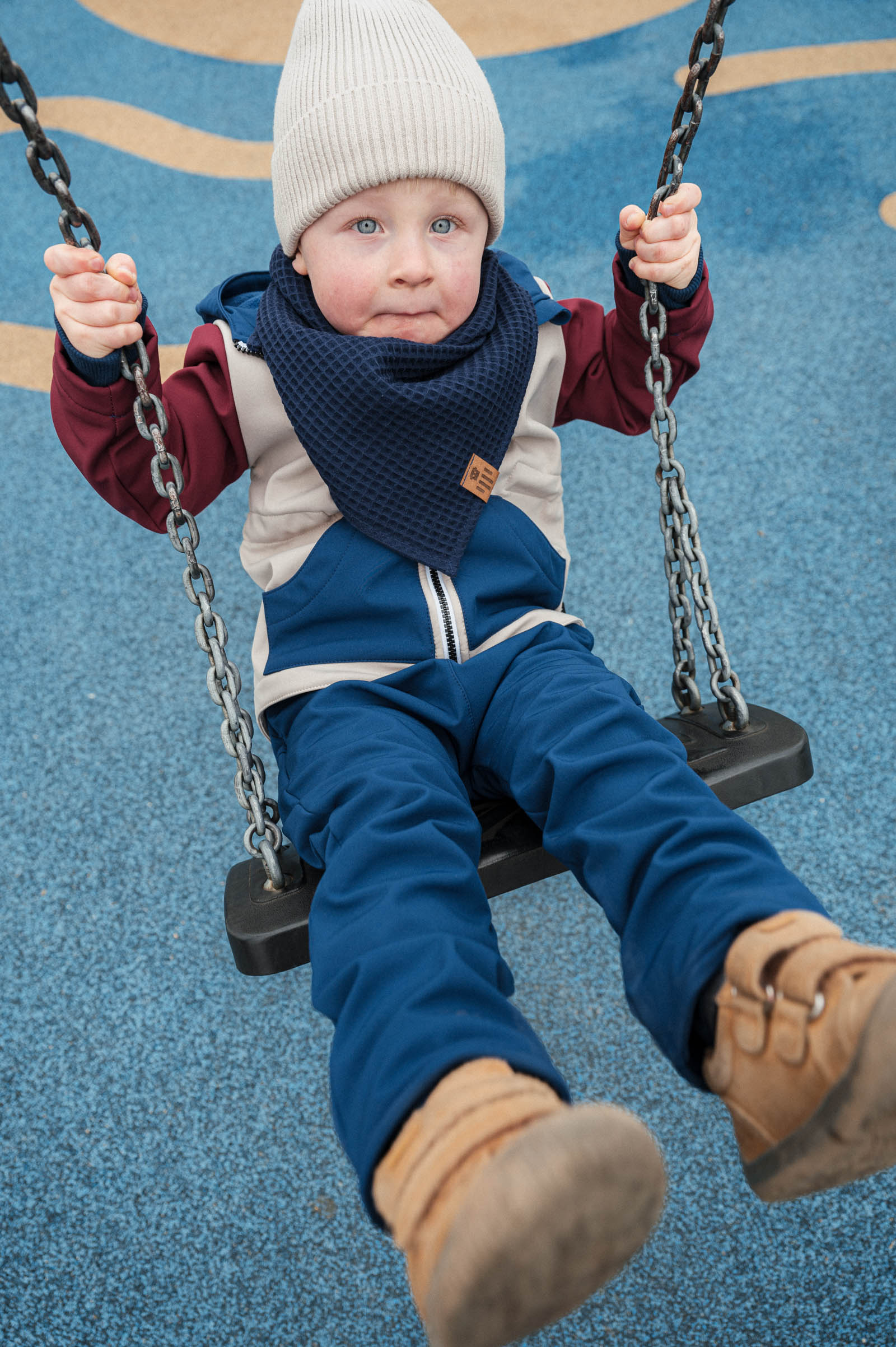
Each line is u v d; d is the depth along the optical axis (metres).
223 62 4.06
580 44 3.95
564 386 1.33
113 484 1.15
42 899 1.72
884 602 2.03
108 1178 1.42
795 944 0.72
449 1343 0.63
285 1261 1.34
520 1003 1.56
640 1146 0.61
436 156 1.09
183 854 1.77
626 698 1.04
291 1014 1.58
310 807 1.01
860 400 2.45
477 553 1.22
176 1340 1.28
